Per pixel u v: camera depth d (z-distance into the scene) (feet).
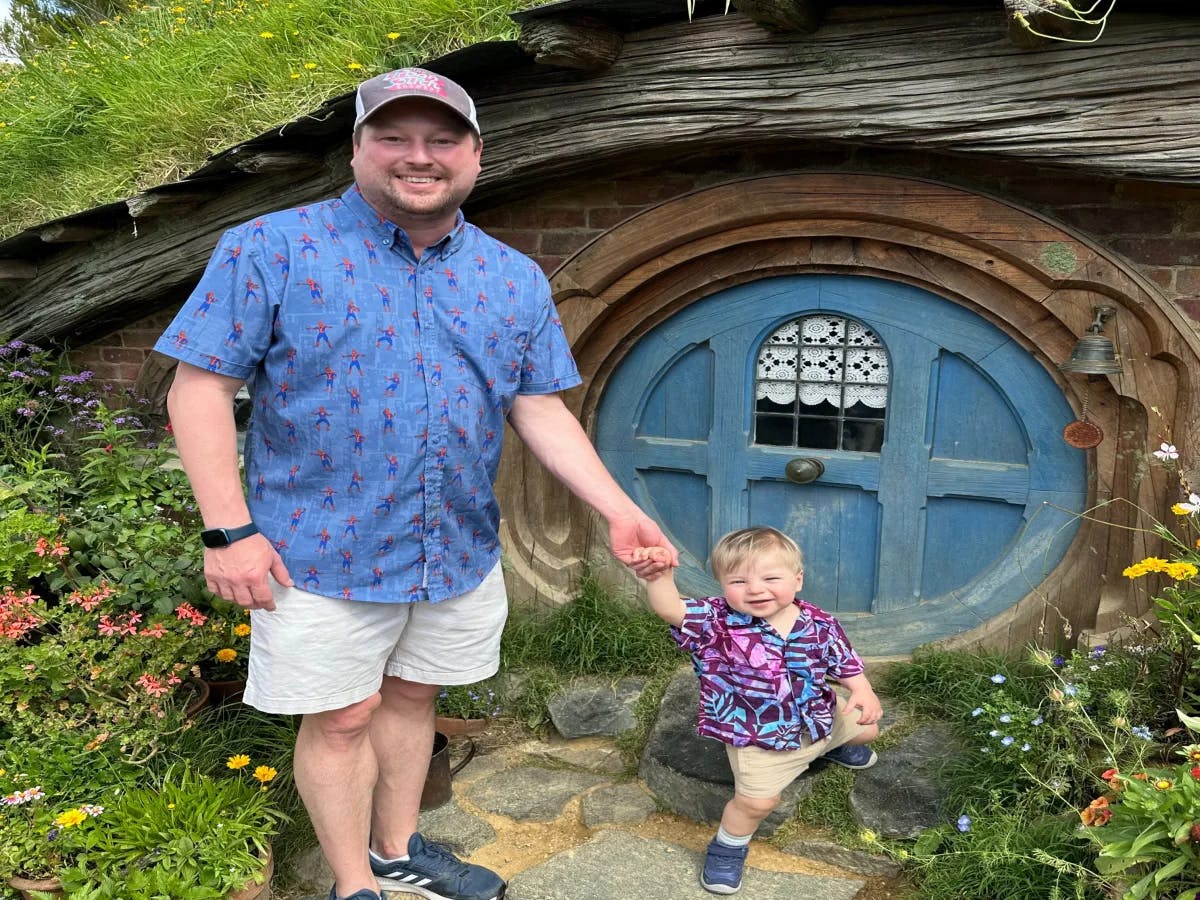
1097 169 7.95
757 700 7.75
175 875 7.02
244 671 10.32
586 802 9.38
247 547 5.92
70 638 8.65
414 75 5.73
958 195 9.11
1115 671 8.84
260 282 5.76
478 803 9.54
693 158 10.12
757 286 10.63
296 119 9.80
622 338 11.21
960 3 7.93
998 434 10.14
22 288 13.84
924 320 10.05
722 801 8.86
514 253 6.71
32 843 7.27
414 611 6.88
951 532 10.56
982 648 10.19
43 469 12.09
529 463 11.68
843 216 9.66
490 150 10.04
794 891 8.00
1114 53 7.63
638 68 9.18
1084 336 8.86
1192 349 8.58
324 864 8.36
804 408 10.87
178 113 13.94
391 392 6.02
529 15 8.54
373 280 5.95
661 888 8.07
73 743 8.20
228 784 7.95
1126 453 9.39
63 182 15.10
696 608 8.00
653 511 11.82
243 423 13.53
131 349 13.97
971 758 8.82
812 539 11.13
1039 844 7.51
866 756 9.03
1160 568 7.96
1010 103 8.00
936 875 7.72
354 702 6.61
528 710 10.85
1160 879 6.19
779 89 8.68
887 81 8.34
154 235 12.43
